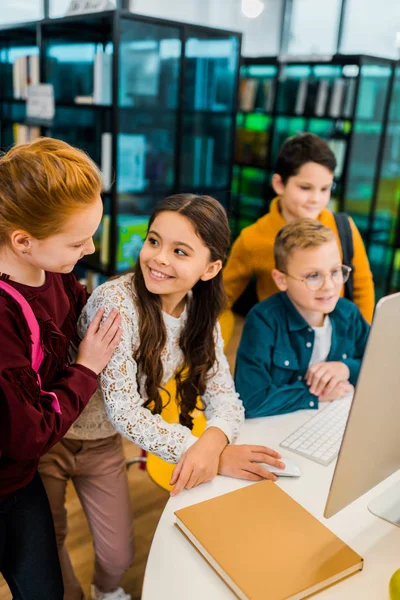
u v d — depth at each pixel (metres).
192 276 1.16
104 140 3.21
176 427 1.24
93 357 1.14
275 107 4.14
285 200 2.02
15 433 1.01
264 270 2.10
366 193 3.92
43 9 5.21
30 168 0.95
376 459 0.95
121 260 3.44
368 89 3.65
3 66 4.50
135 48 3.11
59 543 1.48
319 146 1.92
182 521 0.97
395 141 4.00
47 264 1.03
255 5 4.30
